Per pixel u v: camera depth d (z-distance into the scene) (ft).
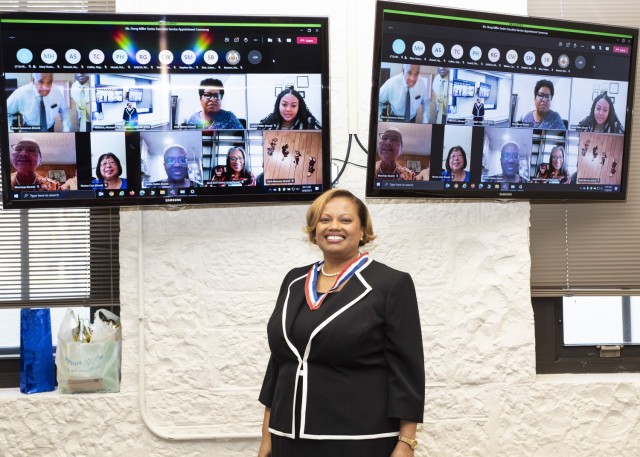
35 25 8.15
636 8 9.93
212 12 9.11
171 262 8.87
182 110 8.36
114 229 9.22
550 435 9.08
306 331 6.40
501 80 8.76
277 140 8.48
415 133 8.52
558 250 9.77
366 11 9.30
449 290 9.12
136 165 8.35
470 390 9.04
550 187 9.01
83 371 8.67
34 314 8.87
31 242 9.11
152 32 8.30
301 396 6.34
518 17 8.73
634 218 9.82
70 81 8.23
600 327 9.96
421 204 9.21
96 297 9.17
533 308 9.82
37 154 8.23
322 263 7.07
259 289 8.94
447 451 8.98
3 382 9.29
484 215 9.27
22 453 8.57
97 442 8.65
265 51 8.41
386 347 6.42
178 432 8.74
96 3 9.29
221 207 8.97
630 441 9.16
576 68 8.98
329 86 8.50
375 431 6.22
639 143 9.84
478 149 8.74
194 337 8.83
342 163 9.13
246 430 8.80
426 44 8.46
